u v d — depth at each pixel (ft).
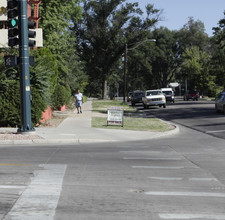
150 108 169.48
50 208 21.63
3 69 76.13
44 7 131.64
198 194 25.38
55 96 131.85
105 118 102.22
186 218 20.16
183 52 362.53
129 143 56.29
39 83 78.07
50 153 43.75
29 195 24.41
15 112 73.56
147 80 403.13
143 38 297.33
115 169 33.86
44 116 86.22
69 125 80.69
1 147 50.24
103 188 26.68
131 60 346.13
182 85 495.41
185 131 77.15
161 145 52.95
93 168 34.17
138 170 33.50
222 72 258.37
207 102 214.48
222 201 23.66
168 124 88.74
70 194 24.85
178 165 36.29
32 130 60.70
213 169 34.32
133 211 21.33
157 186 27.58
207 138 62.75
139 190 26.32
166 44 394.52
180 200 23.80
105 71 298.76
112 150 47.03
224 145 52.54
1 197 23.89
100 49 295.07
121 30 296.51
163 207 22.21
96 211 21.25
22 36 58.75
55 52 140.05
